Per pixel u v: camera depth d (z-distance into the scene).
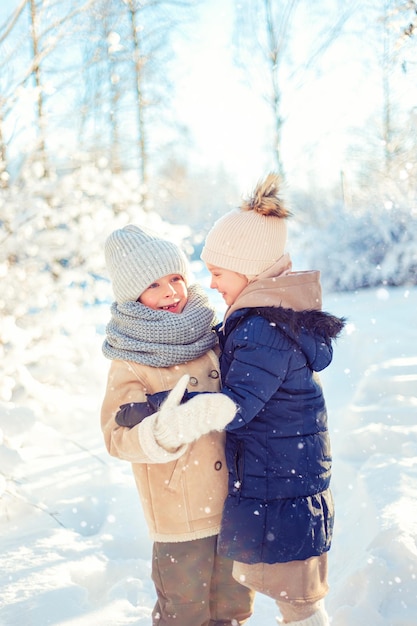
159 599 2.24
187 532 2.16
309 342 2.15
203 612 2.20
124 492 4.07
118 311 2.28
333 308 10.41
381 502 3.18
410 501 3.14
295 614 2.12
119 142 11.11
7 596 2.69
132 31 9.77
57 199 5.97
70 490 4.02
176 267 2.35
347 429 4.82
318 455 2.15
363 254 12.87
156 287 2.32
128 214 6.51
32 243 5.64
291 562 2.07
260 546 2.04
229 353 2.17
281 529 2.04
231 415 1.93
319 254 13.05
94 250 5.94
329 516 2.17
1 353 4.89
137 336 2.20
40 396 5.06
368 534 3.00
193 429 1.87
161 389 2.17
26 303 5.58
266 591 2.09
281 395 2.12
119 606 2.68
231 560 2.27
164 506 2.17
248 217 2.29
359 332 7.98
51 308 6.16
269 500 2.07
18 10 4.40
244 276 2.31
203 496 2.17
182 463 2.16
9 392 4.20
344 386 6.27
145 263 2.29
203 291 2.45
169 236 6.61
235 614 2.31
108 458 4.71
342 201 14.45
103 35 6.23
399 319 8.87
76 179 6.25
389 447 4.35
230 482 2.13
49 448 4.78
